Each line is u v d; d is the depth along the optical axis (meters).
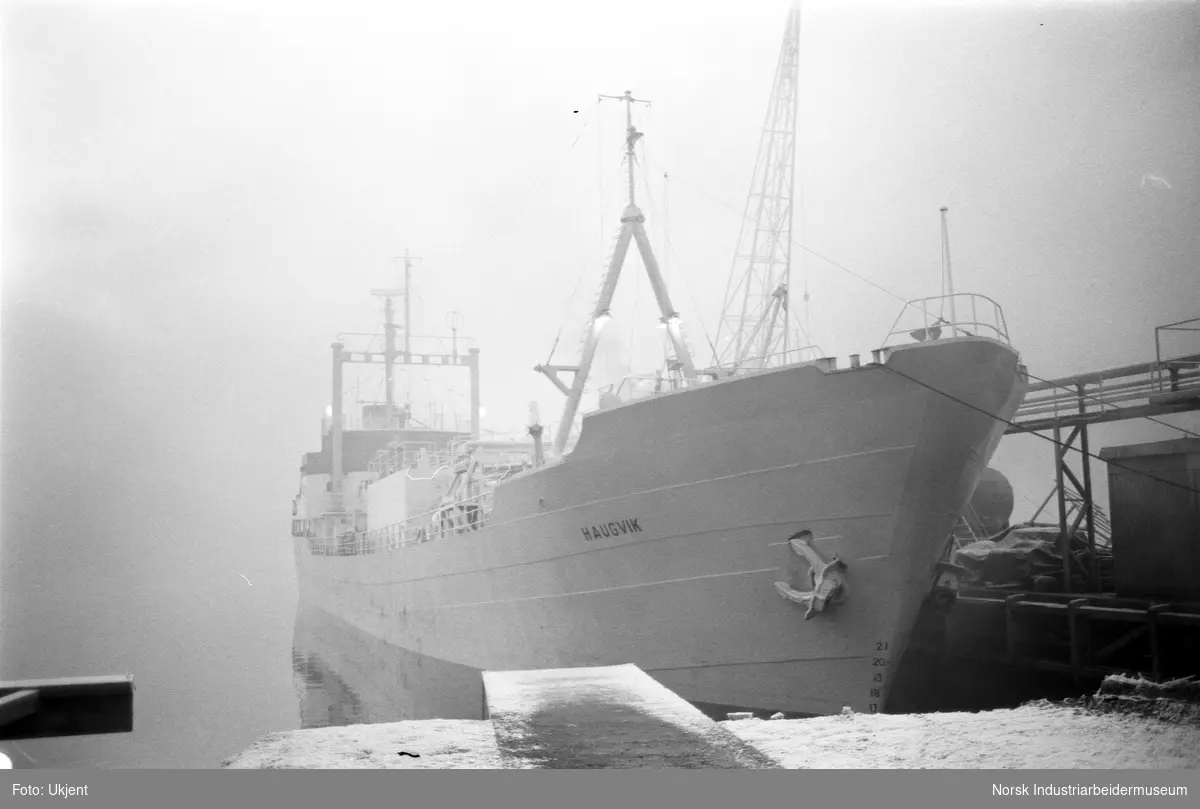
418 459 27.62
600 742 5.19
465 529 20.50
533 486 16.91
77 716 5.59
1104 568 17.33
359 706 21.00
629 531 15.05
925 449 12.56
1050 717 6.52
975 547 19.11
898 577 13.14
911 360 12.30
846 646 13.38
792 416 13.02
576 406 18.14
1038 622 16.30
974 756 5.50
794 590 13.43
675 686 15.06
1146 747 5.58
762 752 5.26
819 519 13.21
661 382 17.31
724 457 13.66
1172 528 14.23
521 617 18.22
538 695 6.61
